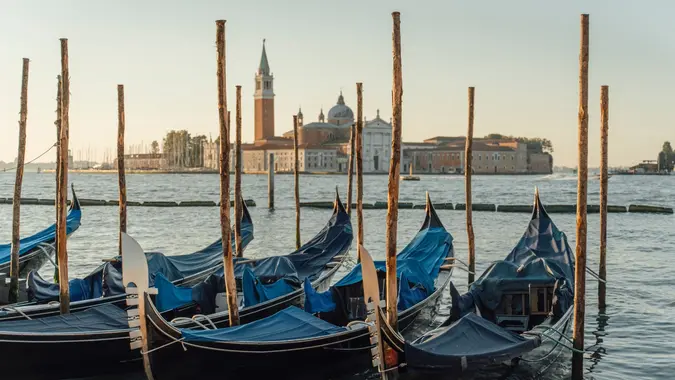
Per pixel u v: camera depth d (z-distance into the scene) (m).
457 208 74.25
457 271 33.75
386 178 199.50
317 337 17.72
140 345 16.73
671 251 42.09
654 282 31.59
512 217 65.69
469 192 30.83
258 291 21.27
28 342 17.22
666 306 26.84
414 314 21.56
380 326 16.28
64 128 21.45
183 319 19.12
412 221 62.06
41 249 28.55
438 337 17.06
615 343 22.12
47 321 18.36
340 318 20.95
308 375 18.17
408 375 16.47
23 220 60.75
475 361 16.39
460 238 49.19
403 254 28.55
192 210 73.12
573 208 70.25
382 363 16.38
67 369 17.86
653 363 20.22
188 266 26.81
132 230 54.34
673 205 88.12
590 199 100.12
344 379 18.83
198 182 169.12
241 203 35.00
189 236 50.84
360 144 31.64
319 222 60.62
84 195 106.69
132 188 132.88
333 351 18.14
